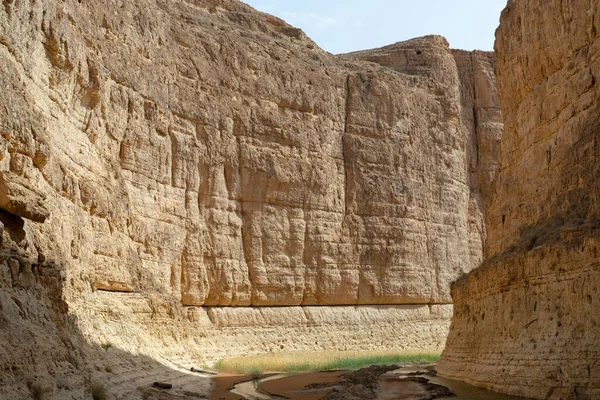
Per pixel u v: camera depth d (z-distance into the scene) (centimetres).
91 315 2166
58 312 1769
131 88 3198
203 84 3875
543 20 2434
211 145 3850
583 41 2172
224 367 3020
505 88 2828
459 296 2533
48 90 2080
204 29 4125
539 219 2223
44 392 1393
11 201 1520
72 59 2253
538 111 2450
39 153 1761
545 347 1688
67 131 2272
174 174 3581
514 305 1916
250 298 3978
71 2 2391
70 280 1997
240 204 4019
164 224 3428
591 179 1897
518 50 2680
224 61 4056
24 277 1578
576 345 1580
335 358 3634
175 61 3700
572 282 1636
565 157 2131
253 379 2662
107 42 3000
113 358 2088
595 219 1769
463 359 2305
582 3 2166
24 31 1825
